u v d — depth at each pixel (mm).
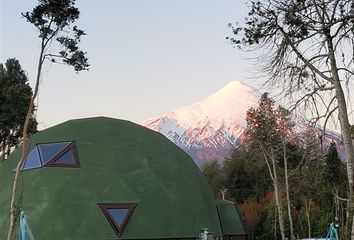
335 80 13000
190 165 26984
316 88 13500
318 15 12930
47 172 23531
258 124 40625
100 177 23656
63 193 22609
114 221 22156
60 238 21172
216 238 24797
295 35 13258
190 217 24125
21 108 44219
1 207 22781
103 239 21609
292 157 38625
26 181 23391
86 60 16172
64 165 23984
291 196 49250
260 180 73625
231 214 28797
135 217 22703
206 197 25906
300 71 13477
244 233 28516
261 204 65562
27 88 44938
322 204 50656
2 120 43906
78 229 21578
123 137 26281
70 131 26125
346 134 12906
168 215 23484
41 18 15516
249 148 43781
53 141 25391
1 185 24422
